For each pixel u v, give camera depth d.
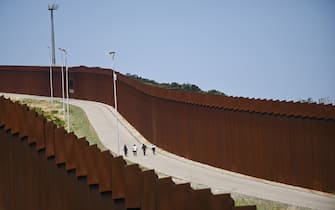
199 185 97.69
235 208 35.69
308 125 94.44
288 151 98.75
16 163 48.91
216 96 118.38
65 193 44.59
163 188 38.12
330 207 77.69
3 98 50.66
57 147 44.59
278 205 80.25
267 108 103.25
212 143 120.19
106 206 41.78
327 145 90.62
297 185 96.62
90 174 42.44
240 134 111.19
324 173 91.38
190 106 128.50
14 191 49.50
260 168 105.44
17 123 47.88
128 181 40.00
